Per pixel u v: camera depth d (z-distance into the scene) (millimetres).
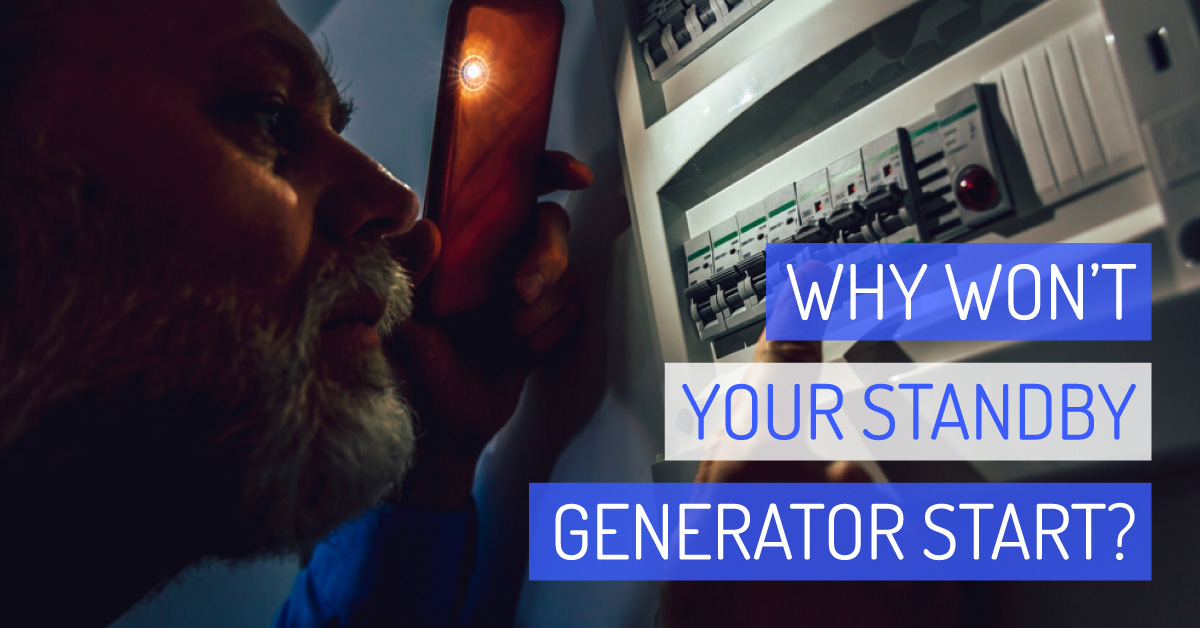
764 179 576
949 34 507
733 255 586
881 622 405
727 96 586
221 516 434
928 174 457
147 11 382
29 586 415
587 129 834
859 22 500
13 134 339
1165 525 360
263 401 406
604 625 671
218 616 1059
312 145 474
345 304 469
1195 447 338
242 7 425
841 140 520
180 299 375
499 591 796
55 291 346
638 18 692
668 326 628
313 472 443
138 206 366
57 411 358
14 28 347
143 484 404
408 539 684
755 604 431
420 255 614
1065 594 390
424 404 699
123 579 452
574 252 827
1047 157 403
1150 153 350
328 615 685
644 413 687
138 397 370
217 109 403
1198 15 336
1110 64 379
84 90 356
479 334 747
